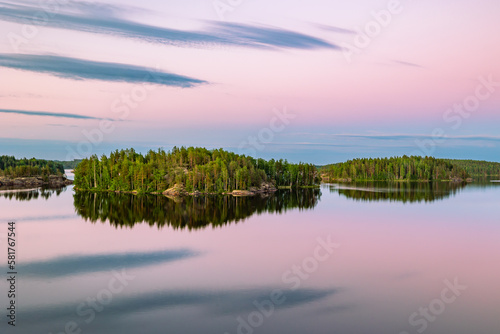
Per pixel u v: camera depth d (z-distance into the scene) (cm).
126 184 19488
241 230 9300
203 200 15888
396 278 5719
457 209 13050
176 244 7819
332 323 4269
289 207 13600
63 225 9838
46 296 5009
